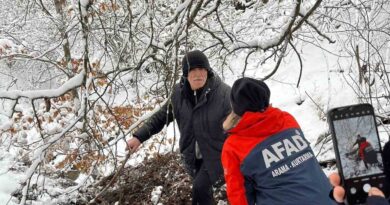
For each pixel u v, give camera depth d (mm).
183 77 3873
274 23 8477
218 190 5113
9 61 6730
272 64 11383
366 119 1913
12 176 5738
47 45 9086
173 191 5336
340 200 1889
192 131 3980
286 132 2621
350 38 6516
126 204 5375
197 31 7645
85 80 4578
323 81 9750
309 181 2496
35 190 5551
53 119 6320
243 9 9398
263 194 2572
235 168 2652
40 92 4707
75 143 6219
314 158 2643
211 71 3891
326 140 6375
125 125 6094
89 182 6070
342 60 9805
